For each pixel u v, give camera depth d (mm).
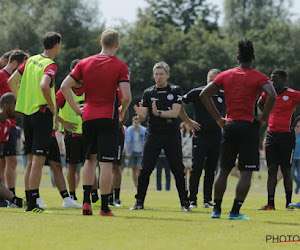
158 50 191750
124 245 17766
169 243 18328
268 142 35531
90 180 25766
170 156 32031
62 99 33938
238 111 25016
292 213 31672
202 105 35594
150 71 188750
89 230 20391
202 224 23141
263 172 87188
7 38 178500
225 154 25594
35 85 27000
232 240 19359
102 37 25547
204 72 190250
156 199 44250
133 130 61500
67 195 32406
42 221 22625
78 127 34656
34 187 27031
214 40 194875
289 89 35656
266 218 27641
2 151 32344
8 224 21594
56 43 27734
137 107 32188
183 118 35531
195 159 35781
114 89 25047
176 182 32000
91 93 24984
